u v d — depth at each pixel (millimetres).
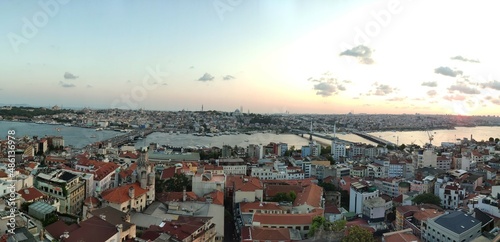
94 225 103500
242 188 191000
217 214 158250
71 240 93375
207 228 136250
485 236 125188
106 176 193500
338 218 177000
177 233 121375
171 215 151000
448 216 139625
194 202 169125
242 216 166125
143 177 163250
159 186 198250
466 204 182750
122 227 108188
